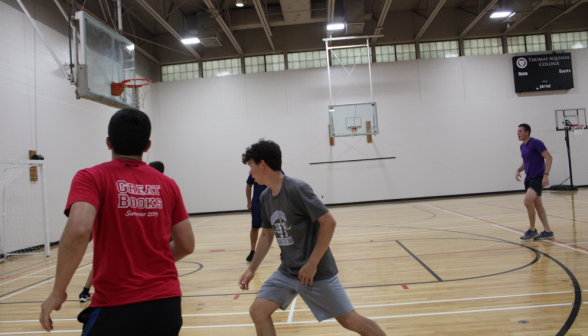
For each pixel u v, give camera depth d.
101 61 5.24
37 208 6.64
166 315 1.14
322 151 11.03
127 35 9.88
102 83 5.24
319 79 11.09
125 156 1.25
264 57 11.45
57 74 7.36
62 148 7.38
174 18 10.21
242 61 11.40
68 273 1.00
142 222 1.17
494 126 10.90
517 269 3.34
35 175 6.63
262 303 1.57
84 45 4.84
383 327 2.26
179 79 11.58
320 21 10.35
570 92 10.87
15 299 3.43
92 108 8.41
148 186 1.22
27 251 6.36
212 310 2.78
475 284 2.99
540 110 10.85
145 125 1.28
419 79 10.98
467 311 2.43
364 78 11.04
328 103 11.05
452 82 10.97
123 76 5.89
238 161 11.14
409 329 2.21
